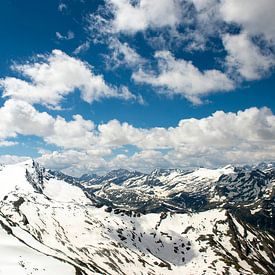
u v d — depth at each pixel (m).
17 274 72.88
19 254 88.31
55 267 85.62
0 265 75.94
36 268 80.19
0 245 92.06
